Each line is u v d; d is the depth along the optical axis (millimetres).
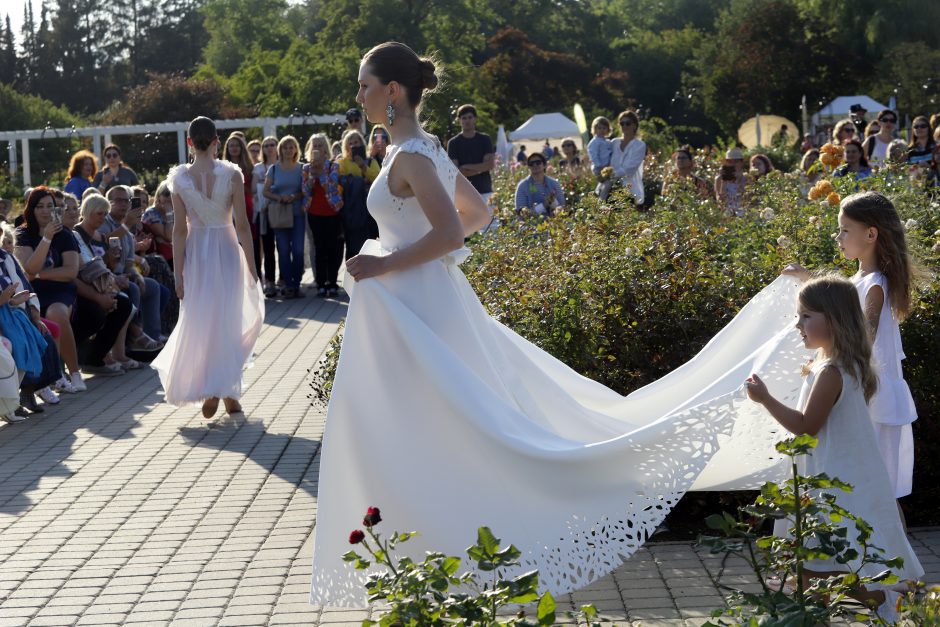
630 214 8906
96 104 102500
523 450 3912
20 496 6289
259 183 15188
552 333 5844
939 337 5492
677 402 4887
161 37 104375
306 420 7996
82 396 9117
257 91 50062
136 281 10969
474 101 49062
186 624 4352
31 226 9273
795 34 56500
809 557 3090
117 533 5559
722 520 3154
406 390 4070
